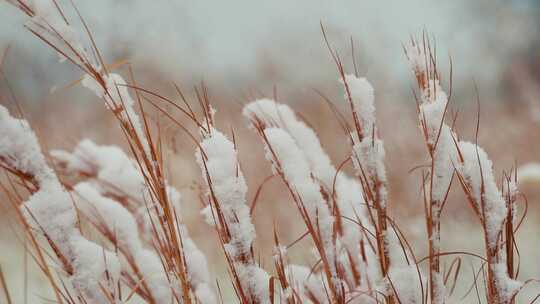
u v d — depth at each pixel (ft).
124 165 3.19
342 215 2.92
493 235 2.71
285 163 2.76
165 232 2.76
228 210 2.70
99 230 2.92
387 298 2.74
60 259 2.66
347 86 2.76
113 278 2.71
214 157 2.72
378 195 2.74
